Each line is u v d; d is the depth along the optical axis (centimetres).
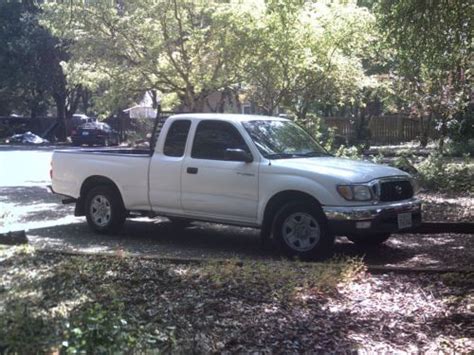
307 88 1462
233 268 694
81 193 1001
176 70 1460
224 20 1380
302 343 495
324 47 1410
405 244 909
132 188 943
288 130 917
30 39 3503
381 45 1175
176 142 912
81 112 5228
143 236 970
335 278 660
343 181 776
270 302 597
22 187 1594
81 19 1448
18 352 431
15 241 883
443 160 1738
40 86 3822
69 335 420
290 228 806
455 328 530
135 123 3350
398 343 497
